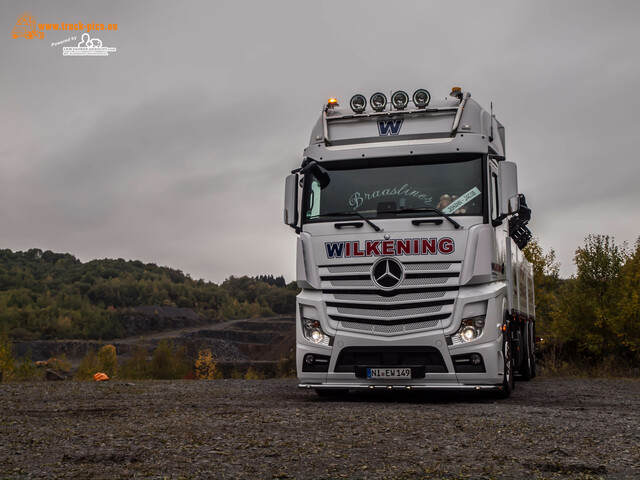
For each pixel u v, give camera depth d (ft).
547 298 78.79
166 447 17.38
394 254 30.81
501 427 20.80
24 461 15.85
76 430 20.68
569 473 14.69
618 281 72.38
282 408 26.86
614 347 70.33
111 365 176.14
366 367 30.45
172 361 141.69
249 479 13.97
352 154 32.71
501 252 34.04
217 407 27.89
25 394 35.53
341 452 16.65
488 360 29.73
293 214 32.99
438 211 30.94
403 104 33.32
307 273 32.04
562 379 52.13
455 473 14.48
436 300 30.25
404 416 23.31
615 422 22.90
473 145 31.73
